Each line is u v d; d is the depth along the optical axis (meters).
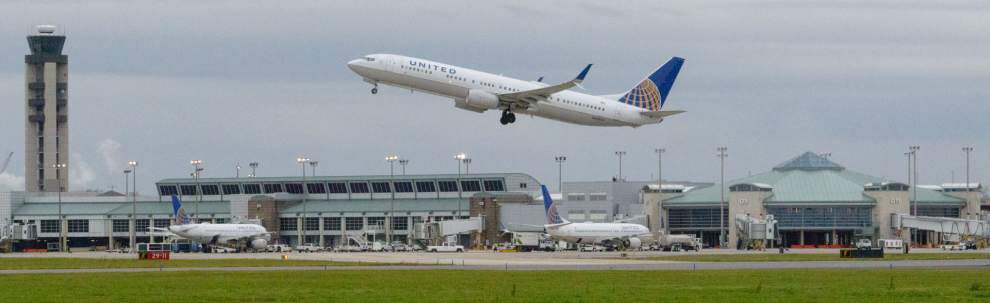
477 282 157.00
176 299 128.88
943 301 126.25
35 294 136.25
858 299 128.50
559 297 130.38
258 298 130.12
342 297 131.12
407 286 148.88
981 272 185.25
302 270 194.75
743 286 148.50
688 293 136.00
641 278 167.25
